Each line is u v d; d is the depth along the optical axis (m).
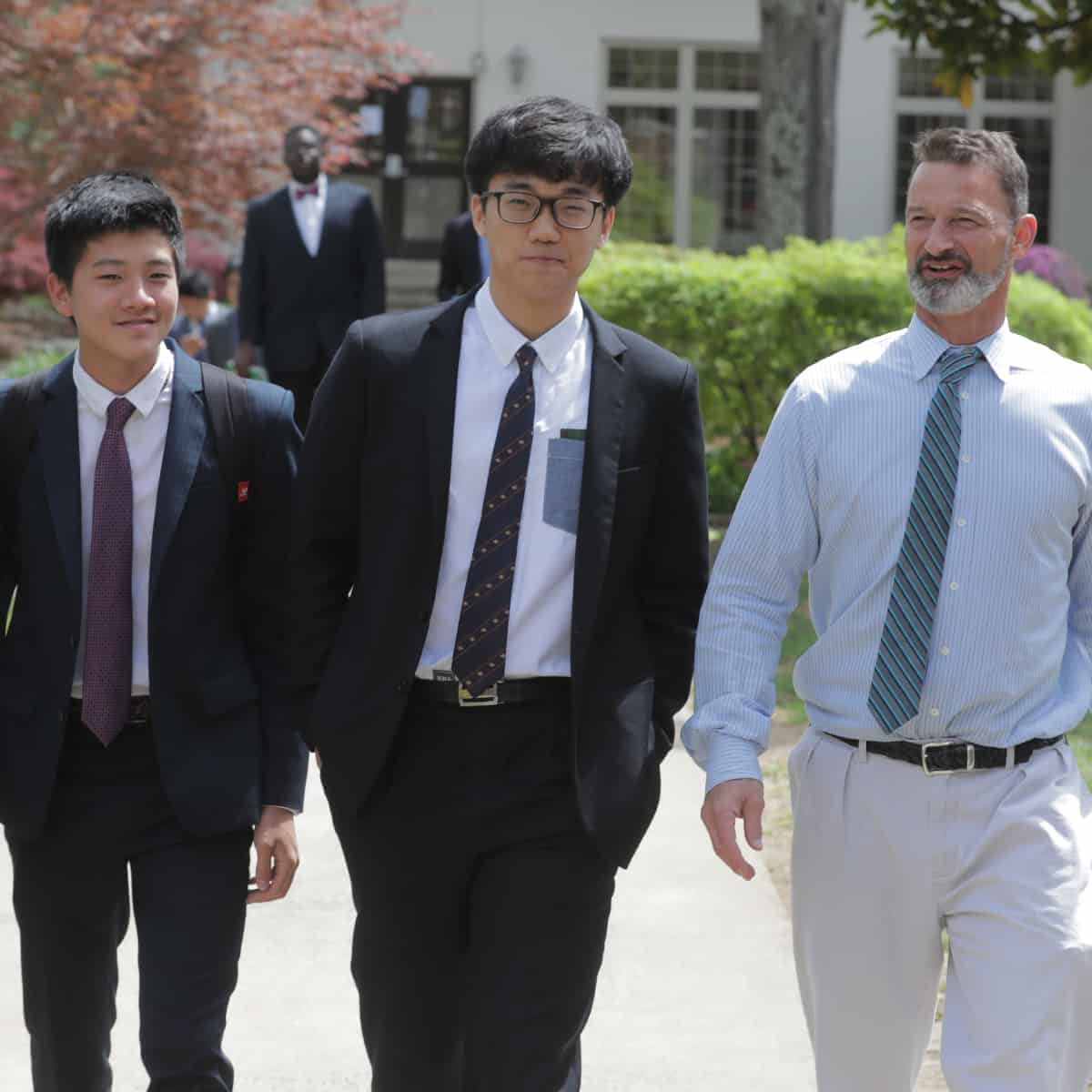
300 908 19.59
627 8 77.81
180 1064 12.00
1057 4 36.59
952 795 11.66
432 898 12.03
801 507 12.13
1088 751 24.70
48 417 12.51
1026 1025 11.27
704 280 42.66
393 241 79.00
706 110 79.38
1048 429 11.75
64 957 12.77
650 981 17.75
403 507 11.88
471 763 11.80
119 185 12.28
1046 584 11.74
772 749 25.75
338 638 12.22
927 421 11.78
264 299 36.72
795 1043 16.41
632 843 11.88
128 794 12.45
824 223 51.78
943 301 11.72
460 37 77.56
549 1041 11.65
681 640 12.62
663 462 12.25
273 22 60.78
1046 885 11.48
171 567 12.45
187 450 12.52
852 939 11.98
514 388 11.86
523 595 11.78
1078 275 68.25
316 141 36.28
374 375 11.98
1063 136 79.25
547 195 11.56
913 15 37.19
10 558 12.76
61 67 57.25
